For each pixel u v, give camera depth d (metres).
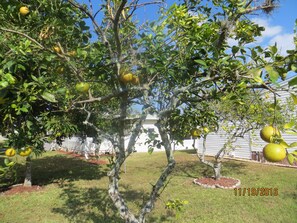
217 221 5.27
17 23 2.47
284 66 1.49
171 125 3.52
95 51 2.38
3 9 2.35
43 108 3.03
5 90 1.66
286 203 6.37
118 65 2.31
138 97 2.84
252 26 2.65
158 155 18.05
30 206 6.47
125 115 2.73
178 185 8.51
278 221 5.30
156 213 5.66
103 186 8.58
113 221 5.21
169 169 3.10
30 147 2.37
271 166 11.96
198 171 11.15
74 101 2.51
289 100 8.56
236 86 2.18
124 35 2.64
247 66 1.85
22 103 1.80
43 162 14.62
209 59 2.06
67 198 7.10
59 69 2.32
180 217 5.43
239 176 9.80
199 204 6.35
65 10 2.36
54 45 2.32
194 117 3.51
